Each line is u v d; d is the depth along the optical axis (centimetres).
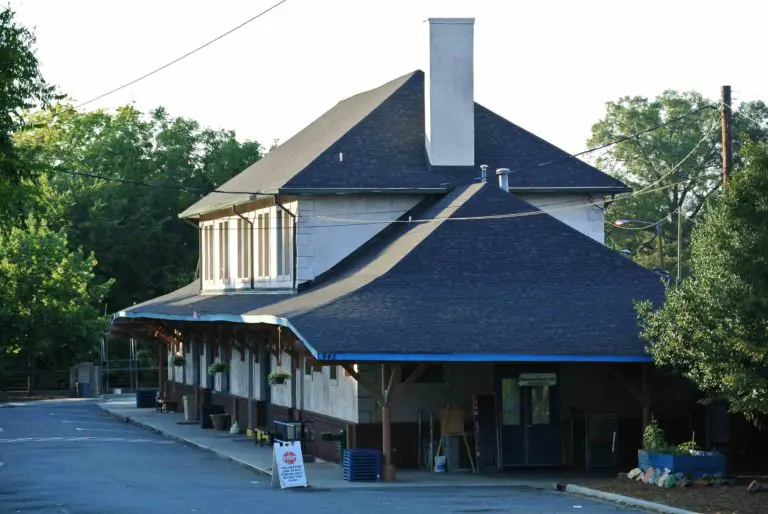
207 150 8562
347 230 3909
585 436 3072
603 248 3269
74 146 8956
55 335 6600
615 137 8100
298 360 3691
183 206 8188
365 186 3881
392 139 4081
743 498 2372
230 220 4806
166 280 7912
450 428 3031
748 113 7544
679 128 8019
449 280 3120
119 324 5475
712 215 2391
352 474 2817
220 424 4372
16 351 6550
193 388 5191
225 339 4441
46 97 2466
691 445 2723
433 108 4016
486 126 4272
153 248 7975
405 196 3941
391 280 3111
